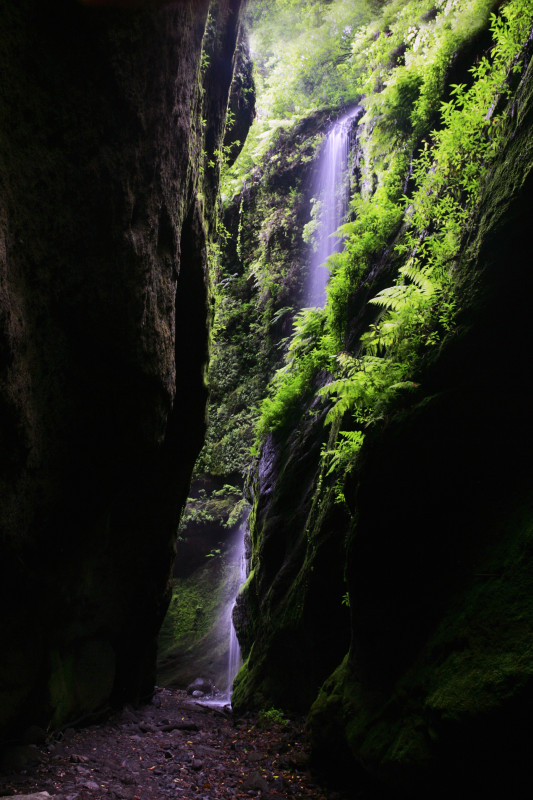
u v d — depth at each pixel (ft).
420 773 8.73
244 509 39.58
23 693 13.28
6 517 10.84
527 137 10.66
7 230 9.26
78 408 12.49
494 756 7.53
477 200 12.18
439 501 10.63
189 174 15.96
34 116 9.65
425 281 12.42
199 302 19.03
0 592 11.65
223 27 20.39
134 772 13.05
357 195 27.22
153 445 15.42
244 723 19.77
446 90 19.80
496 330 10.57
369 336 14.24
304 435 24.70
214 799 11.69
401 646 10.87
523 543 8.53
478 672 7.90
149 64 11.91
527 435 9.67
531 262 10.28
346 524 17.01
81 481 13.28
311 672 18.40
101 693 17.34
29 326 10.46
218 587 38.65
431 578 10.52
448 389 11.04
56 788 10.87
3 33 8.67
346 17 46.16
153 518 19.03
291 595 20.61
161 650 36.58
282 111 50.80
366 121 33.14
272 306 46.21
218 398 47.85
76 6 9.64
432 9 25.20
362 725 11.17
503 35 13.21
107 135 11.23
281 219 47.29
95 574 17.08
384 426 12.14
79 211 11.06
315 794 12.11
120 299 12.42
